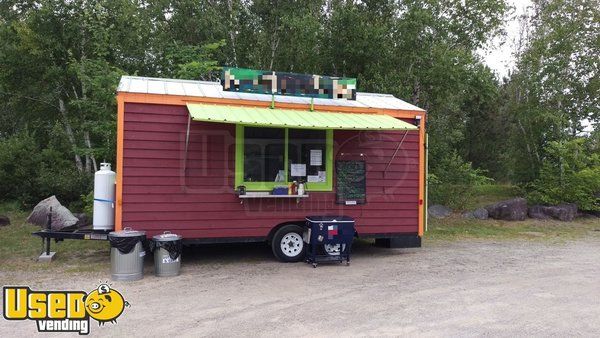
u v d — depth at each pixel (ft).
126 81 28.55
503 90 76.13
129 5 49.16
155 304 19.21
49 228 27.96
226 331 16.07
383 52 47.01
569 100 57.67
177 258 24.43
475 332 16.16
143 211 25.48
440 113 52.60
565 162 52.42
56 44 48.96
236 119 23.80
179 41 51.34
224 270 25.85
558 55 57.21
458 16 49.49
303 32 48.11
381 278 24.23
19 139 51.72
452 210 51.67
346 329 16.35
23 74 51.42
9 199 48.26
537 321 17.44
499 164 77.30
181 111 26.20
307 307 18.95
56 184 46.60
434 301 19.95
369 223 30.22
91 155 44.55
